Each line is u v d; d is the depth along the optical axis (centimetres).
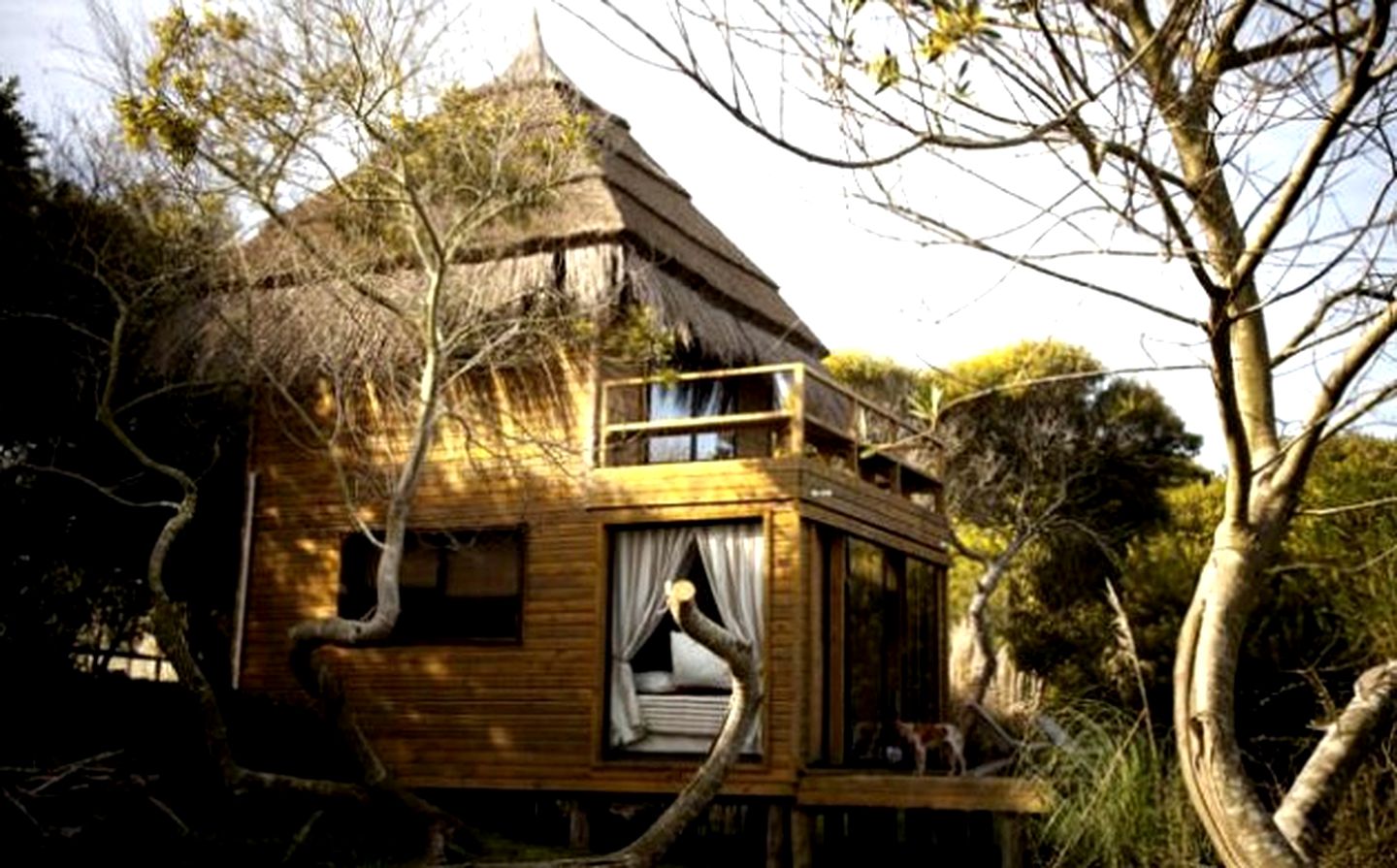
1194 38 345
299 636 1073
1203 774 353
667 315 1361
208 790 1180
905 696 1563
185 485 1068
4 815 1000
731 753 745
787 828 1309
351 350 1336
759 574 1308
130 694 1231
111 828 1060
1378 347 343
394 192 1162
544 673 1370
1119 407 2262
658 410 1527
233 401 1527
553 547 1392
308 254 1267
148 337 1373
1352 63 335
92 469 1455
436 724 1407
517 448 1422
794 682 1265
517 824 1426
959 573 2388
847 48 352
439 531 1448
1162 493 2397
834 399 1748
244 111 1087
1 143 1336
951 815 1314
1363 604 920
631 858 745
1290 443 363
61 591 1521
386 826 1238
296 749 1328
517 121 1164
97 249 1275
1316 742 959
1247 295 370
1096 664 1925
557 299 1318
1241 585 361
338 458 1310
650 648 1371
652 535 1362
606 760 1320
